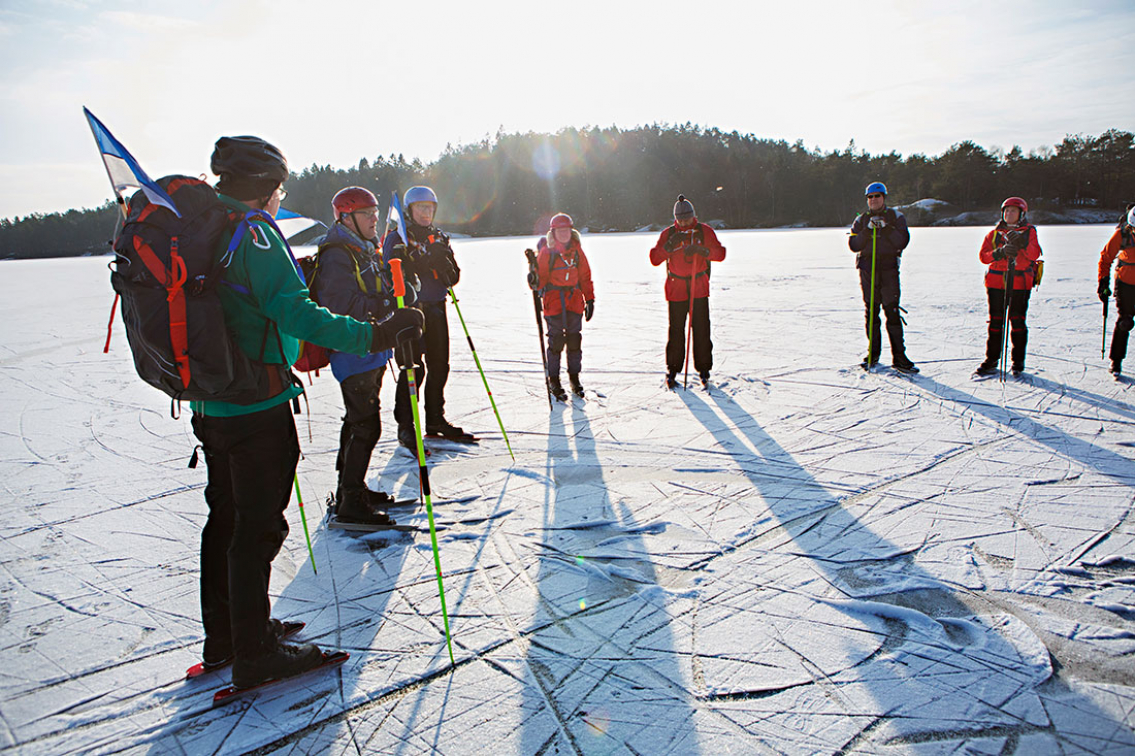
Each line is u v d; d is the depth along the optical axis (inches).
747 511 141.8
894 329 250.2
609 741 80.0
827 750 77.4
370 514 139.3
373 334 87.0
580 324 238.2
